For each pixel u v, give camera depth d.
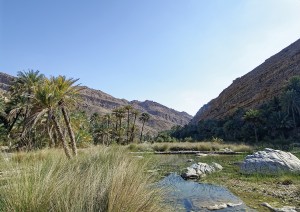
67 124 19.88
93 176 4.54
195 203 7.51
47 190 3.69
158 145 36.34
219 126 96.38
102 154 8.16
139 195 3.98
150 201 4.19
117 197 3.67
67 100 20.19
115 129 72.00
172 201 5.89
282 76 115.38
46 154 7.28
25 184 3.67
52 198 3.66
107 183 4.02
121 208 3.63
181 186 9.99
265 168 13.22
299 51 121.00
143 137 111.50
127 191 3.85
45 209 3.47
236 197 8.57
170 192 6.58
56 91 18.67
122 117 75.06
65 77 19.55
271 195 8.86
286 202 7.93
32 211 3.39
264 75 136.38
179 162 19.20
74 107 21.06
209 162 19.45
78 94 20.64
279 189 9.69
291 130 66.25
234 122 80.38
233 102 144.38
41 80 36.94
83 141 32.78
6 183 3.92
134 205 3.79
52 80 19.44
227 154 29.33
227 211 6.96
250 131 69.31
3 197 3.64
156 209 4.11
